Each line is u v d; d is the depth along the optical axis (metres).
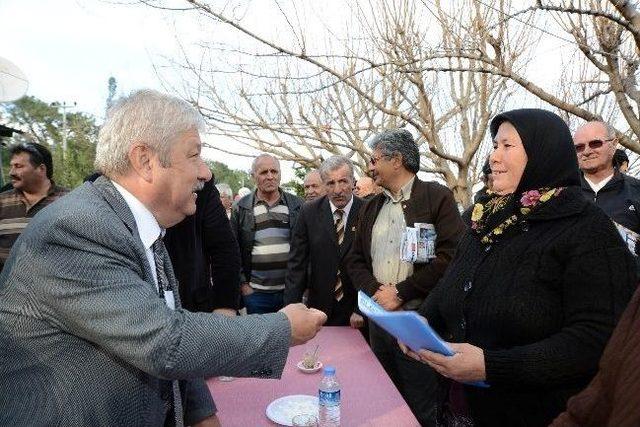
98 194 1.07
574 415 0.97
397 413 1.59
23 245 0.98
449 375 1.32
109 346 0.93
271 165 3.84
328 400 1.46
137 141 1.06
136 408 1.01
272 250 3.88
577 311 1.26
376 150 2.69
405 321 1.23
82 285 0.92
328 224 3.22
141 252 1.05
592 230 1.29
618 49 2.57
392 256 2.68
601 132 3.00
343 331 2.70
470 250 1.61
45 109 33.34
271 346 1.04
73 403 0.95
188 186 1.13
